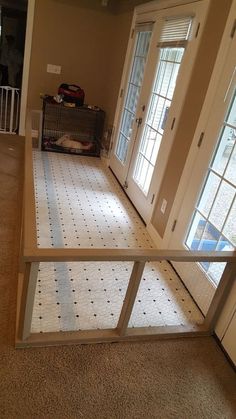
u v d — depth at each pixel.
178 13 2.62
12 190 3.15
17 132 5.05
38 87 4.77
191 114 2.32
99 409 1.39
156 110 3.07
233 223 1.86
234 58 1.84
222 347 1.82
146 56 3.38
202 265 2.16
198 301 2.12
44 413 1.33
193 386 1.57
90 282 2.15
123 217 3.15
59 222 2.80
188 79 2.40
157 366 1.64
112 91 4.55
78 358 1.60
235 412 1.49
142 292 2.16
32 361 1.53
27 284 1.42
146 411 1.42
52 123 4.89
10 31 8.03
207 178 2.11
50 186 3.48
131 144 3.63
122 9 4.25
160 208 2.75
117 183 4.00
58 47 4.58
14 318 1.73
